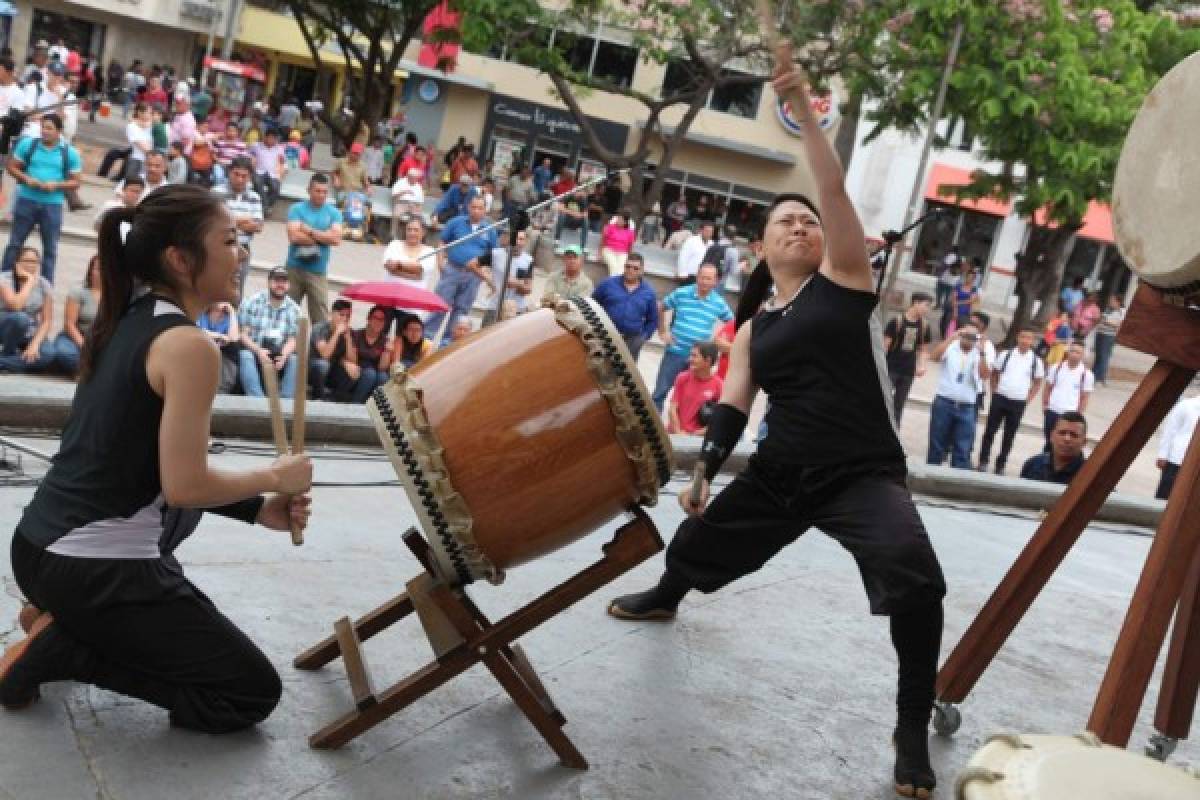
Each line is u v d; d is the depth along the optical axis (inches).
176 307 126.9
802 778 154.0
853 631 210.7
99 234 126.3
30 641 132.6
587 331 130.5
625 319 468.1
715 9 909.2
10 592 161.5
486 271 518.0
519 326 133.1
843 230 150.6
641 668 178.9
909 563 145.9
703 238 855.1
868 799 151.3
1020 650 220.1
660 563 231.3
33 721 134.3
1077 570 293.1
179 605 132.0
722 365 462.6
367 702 138.9
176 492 124.0
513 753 146.5
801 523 162.9
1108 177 913.5
